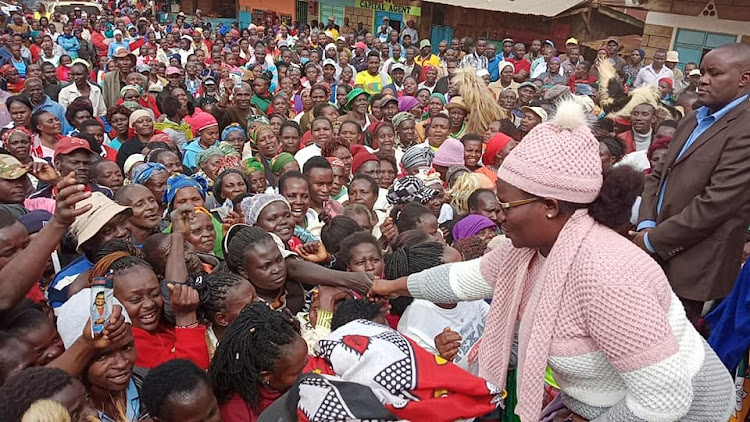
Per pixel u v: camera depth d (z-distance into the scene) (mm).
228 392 2566
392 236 4477
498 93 11922
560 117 1941
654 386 1790
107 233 3994
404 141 8234
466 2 17797
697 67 13414
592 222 1986
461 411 2061
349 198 5707
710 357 2037
